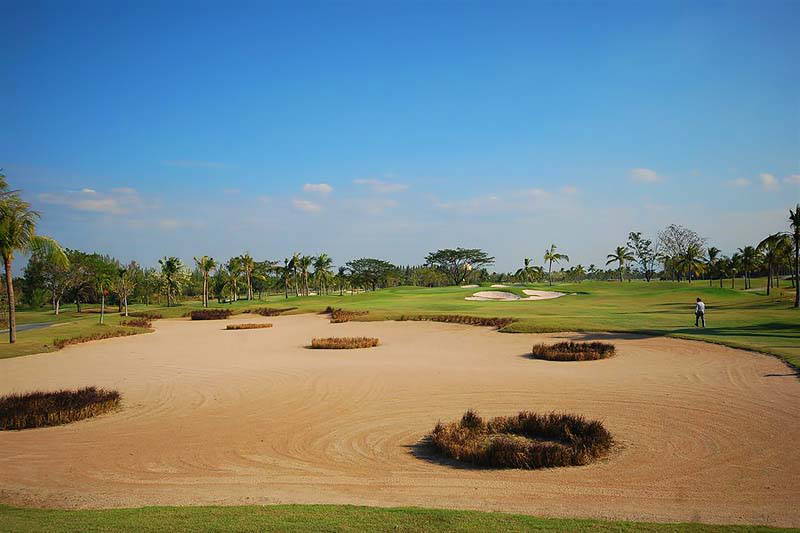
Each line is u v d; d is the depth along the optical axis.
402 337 38.25
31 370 27.41
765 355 23.20
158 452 13.74
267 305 83.75
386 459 12.75
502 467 11.90
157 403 19.44
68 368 27.88
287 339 40.44
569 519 8.27
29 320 76.56
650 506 9.27
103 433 15.70
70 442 14.83
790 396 16.67
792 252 51.66
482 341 33.91
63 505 10.17
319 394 19.91
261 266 141.38
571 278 178.38
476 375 22.55
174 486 11.23
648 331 31.45
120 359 31.03
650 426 14.47
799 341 26.09
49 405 17.83
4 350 33.72
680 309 48.56
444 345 33.50
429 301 66.88
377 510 8.65
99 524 7.91
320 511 8.60
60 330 45.38
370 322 47.44
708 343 26.88
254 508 8.93
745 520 8.55
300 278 136.25
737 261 108.31
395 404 18.09
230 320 64.56
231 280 119.75
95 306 114.81
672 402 16.83
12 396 19.22
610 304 57.28
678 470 11.21
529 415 14.62
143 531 7.44
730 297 63.62
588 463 11.89
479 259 164.12
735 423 14.30
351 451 13.44
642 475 11.00
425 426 15.47
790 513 8.83
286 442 14.34
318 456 13.11
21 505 10.27
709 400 16.81
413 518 8.08
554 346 28.14
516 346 31.16
